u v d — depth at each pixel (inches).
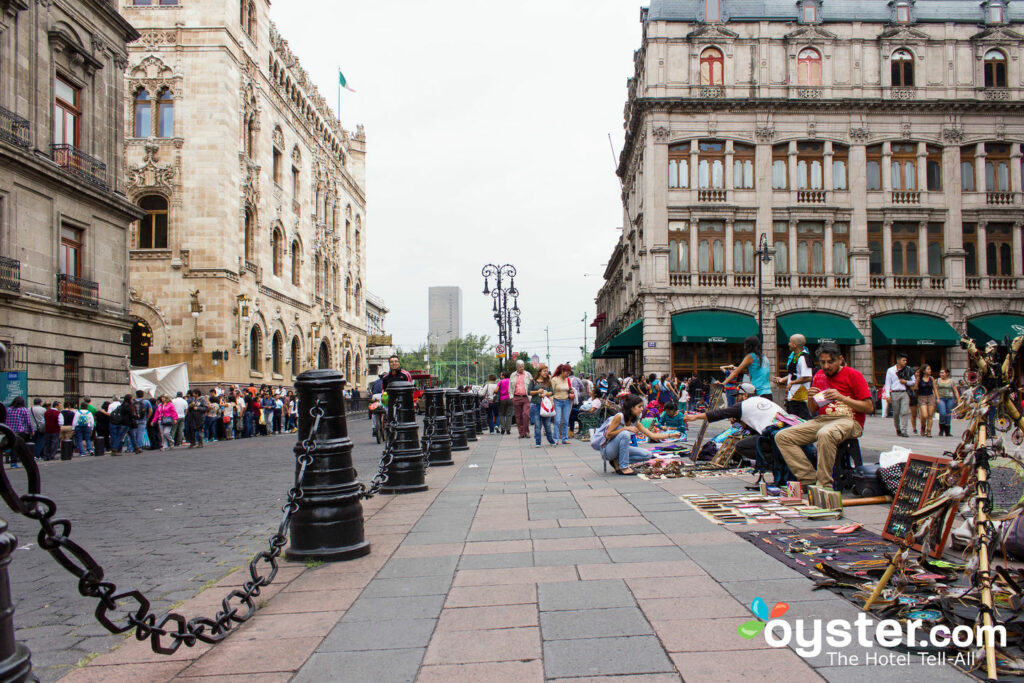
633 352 1720.0
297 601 177.9
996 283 1454.2
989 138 1450.5
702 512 268.5
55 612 182.1
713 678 120.1
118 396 961.5
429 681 124.1
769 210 1430.9
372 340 3769.7
